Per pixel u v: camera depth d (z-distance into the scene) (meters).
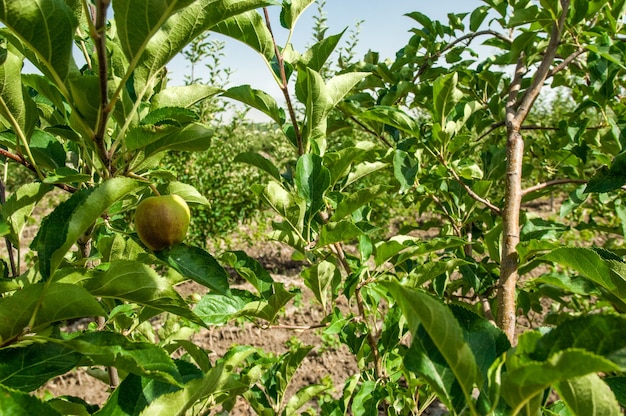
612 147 2.74
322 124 2.06
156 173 1.78
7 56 1.37
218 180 9.26
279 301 2.00
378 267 2.12
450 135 2.62
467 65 3.59
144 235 1.47
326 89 1.93
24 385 1.18
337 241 1.88
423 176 3.07
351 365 6.18
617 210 2.63
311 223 2.28
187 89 1.75
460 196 3.10
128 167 1.51
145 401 1.27
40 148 1.80
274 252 10.95
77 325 6.72
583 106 2.78
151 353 1.21
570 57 2.48
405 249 2.18
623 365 0.85
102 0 1.02
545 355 0.90
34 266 1.46
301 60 2.11
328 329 2.02
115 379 2.46
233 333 6.94
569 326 0.89
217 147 9.31
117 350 1.18
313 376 5.97
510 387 0.85
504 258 2.16
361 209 2.64
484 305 2.69
